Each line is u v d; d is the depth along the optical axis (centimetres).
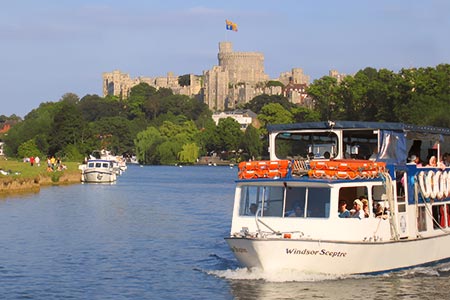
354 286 4216
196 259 5466
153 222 8038
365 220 4312
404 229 4628
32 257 5491
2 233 6831
